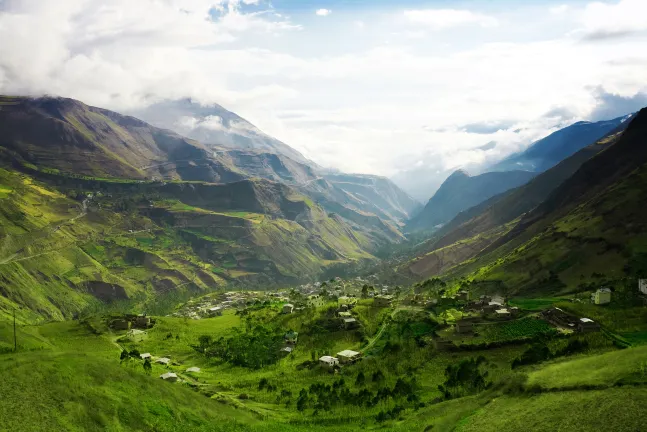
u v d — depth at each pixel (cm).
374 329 18375
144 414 7506
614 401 6306
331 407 11838
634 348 8231
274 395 13238
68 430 6294
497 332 14850
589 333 13100
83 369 7806
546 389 7731
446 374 12388
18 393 6638
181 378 14550
